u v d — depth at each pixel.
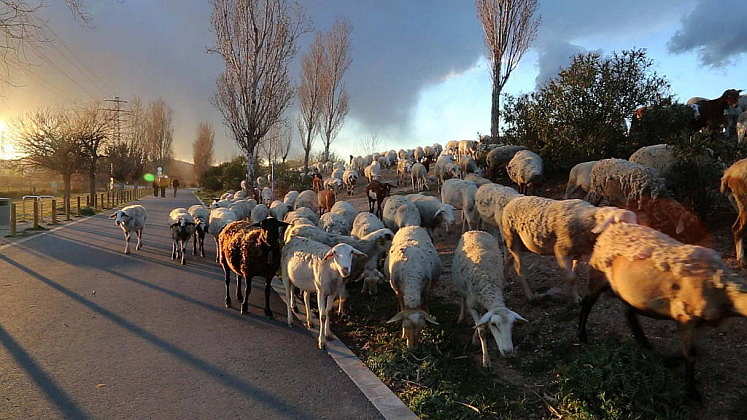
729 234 8.22
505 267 8.09
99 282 9.82
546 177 15.39
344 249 6.24
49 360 5.68
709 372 4.83
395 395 4.92
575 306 6.73
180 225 11.80
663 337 5.61
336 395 4.89
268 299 7.67
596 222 5.94
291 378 5.29
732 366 4.84
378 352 6.06
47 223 21.19
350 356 5.95
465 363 5.68
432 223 11.45
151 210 30.30
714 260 4.39
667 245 4.79
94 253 13.45
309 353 6.07
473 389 5.05
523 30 22.03
